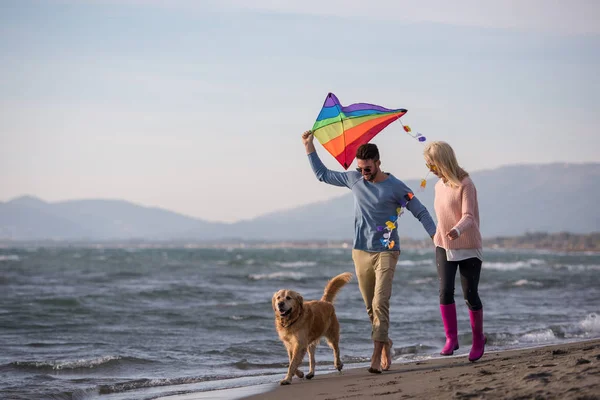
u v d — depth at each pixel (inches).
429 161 262.7
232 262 2411.4
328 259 3080.7
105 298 722.8
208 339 436.5
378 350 269.9
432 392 195.5
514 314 585.9
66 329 478.9
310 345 294.8
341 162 279.1
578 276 1405.0
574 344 344.5
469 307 273.9
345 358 364.2
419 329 471.8
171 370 331.9
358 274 274.8
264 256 3779.5
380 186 266.1
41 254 3698.3
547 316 566.9
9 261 2257.6
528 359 256.8
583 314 585.9
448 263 269.3
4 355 372.2
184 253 4685.0
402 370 278.1
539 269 1891.0
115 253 4350.4
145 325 503.2
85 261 2409.0
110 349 393.4
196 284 1048.2
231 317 546.3
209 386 279.7
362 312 595.5
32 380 300.8
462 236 261.6
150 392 269.7
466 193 257.0
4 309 599.5
